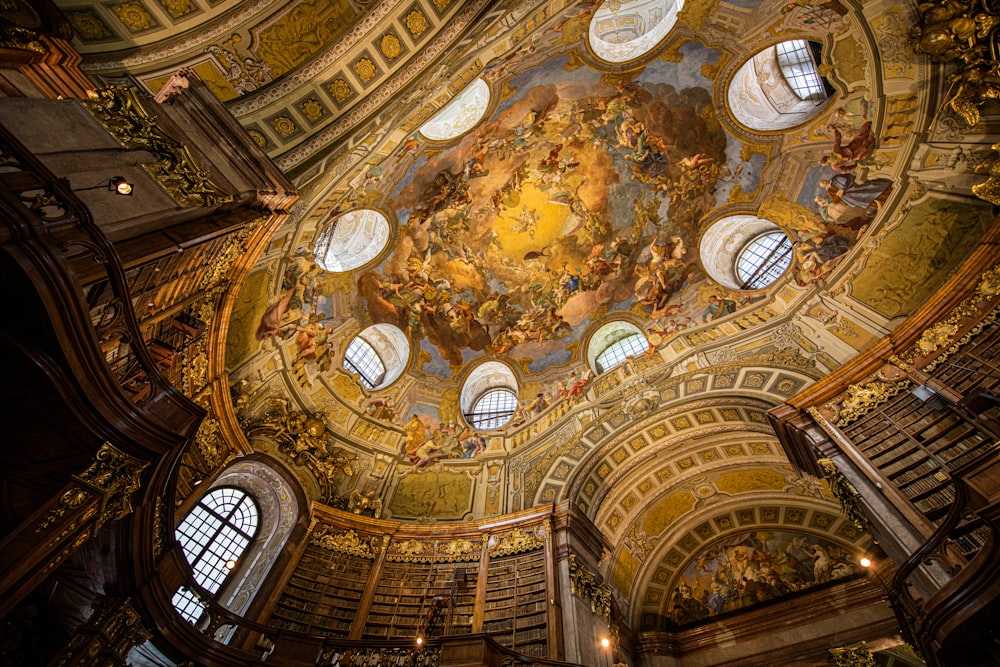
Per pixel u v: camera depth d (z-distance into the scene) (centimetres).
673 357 1877
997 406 1062
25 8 759
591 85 1878
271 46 1030
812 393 1463
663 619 1947
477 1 1173
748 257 1909
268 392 1711
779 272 1791
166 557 1023
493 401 2195
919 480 1123
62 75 816
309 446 1761
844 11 1351
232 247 1175
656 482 1936
